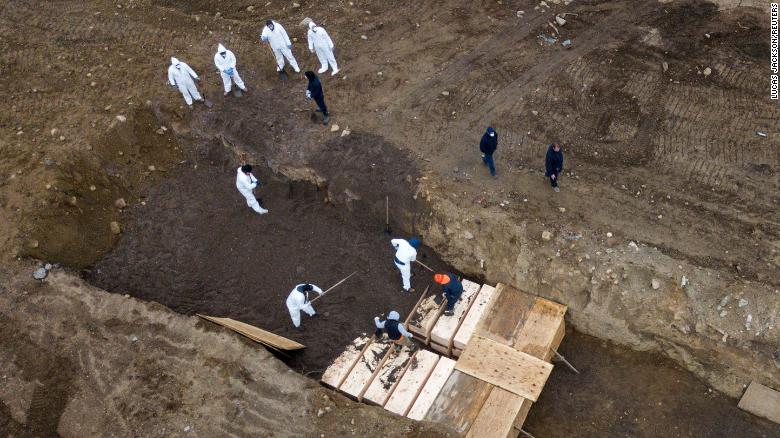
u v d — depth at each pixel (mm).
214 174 12820
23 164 12008
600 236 9992
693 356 9195
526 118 12000
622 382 9414
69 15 15523
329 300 10695
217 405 8828
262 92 13352
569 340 10031
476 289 10320
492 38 13727
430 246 11133
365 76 13312
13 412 9172
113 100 13406
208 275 11305
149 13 15414
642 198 10477
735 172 10664
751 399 8789
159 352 9484
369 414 8586
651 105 11953
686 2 13844
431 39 13930
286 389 8891
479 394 8883
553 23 13859
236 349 9359
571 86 12453
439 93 12695
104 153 12562
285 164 12102
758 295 9031
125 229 12141
